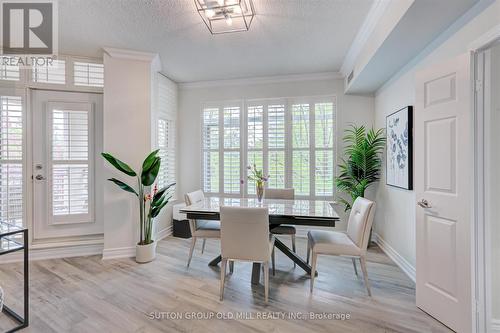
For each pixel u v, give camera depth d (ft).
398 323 6.28
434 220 6.49
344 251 7.63
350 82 11.53
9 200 9.88
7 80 9.86
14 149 9.95
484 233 5.67
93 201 10.85
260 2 7.18
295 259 9.02
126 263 9.83
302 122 13.37
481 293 5.68
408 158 8.82
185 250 11.30
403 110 9.19
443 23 6.41
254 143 13.94
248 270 9.23
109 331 5.95
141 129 10.69
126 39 9.39
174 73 13.04
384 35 7.28
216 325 6.17
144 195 10.36
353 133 12.76
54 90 10.43
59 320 6.34
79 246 10.68
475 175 5.68
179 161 14.93
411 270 8.71
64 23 8.27
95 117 10.89
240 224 7.04
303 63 11.73
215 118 14.47
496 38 5.11
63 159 10.47
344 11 7.61
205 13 7.68
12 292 7.68
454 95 5.96
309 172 13.33
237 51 10.44
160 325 6.16
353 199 11.82
